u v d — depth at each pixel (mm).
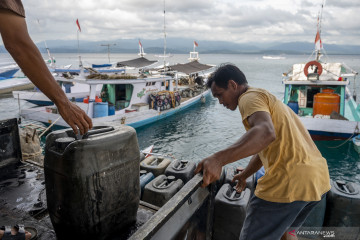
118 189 1780
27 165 3338
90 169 1587
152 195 3678
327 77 13492
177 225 1229
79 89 18469
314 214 3445
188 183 1369
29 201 2531
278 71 62281
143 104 15875
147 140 14125
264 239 1874
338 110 11953
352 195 3434
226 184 3895
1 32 1151
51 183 1711
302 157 1725
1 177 3031
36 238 1947
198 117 18656
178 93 18672
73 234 1758
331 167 10469
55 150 1662
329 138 11625
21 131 4965
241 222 3275
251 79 42438
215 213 3373
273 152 1755
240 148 1362
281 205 1772
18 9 1146
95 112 13164
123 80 14625
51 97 1321
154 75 18859
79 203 1619
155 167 4633
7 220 2205
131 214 1975
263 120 1476
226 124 17109
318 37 15117
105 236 1807
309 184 1725
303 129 1888
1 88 25812
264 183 1844
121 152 1747
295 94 14148
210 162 1377
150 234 1018
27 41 1183
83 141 1561
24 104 21875
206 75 31891
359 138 11031
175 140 14133
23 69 1227
